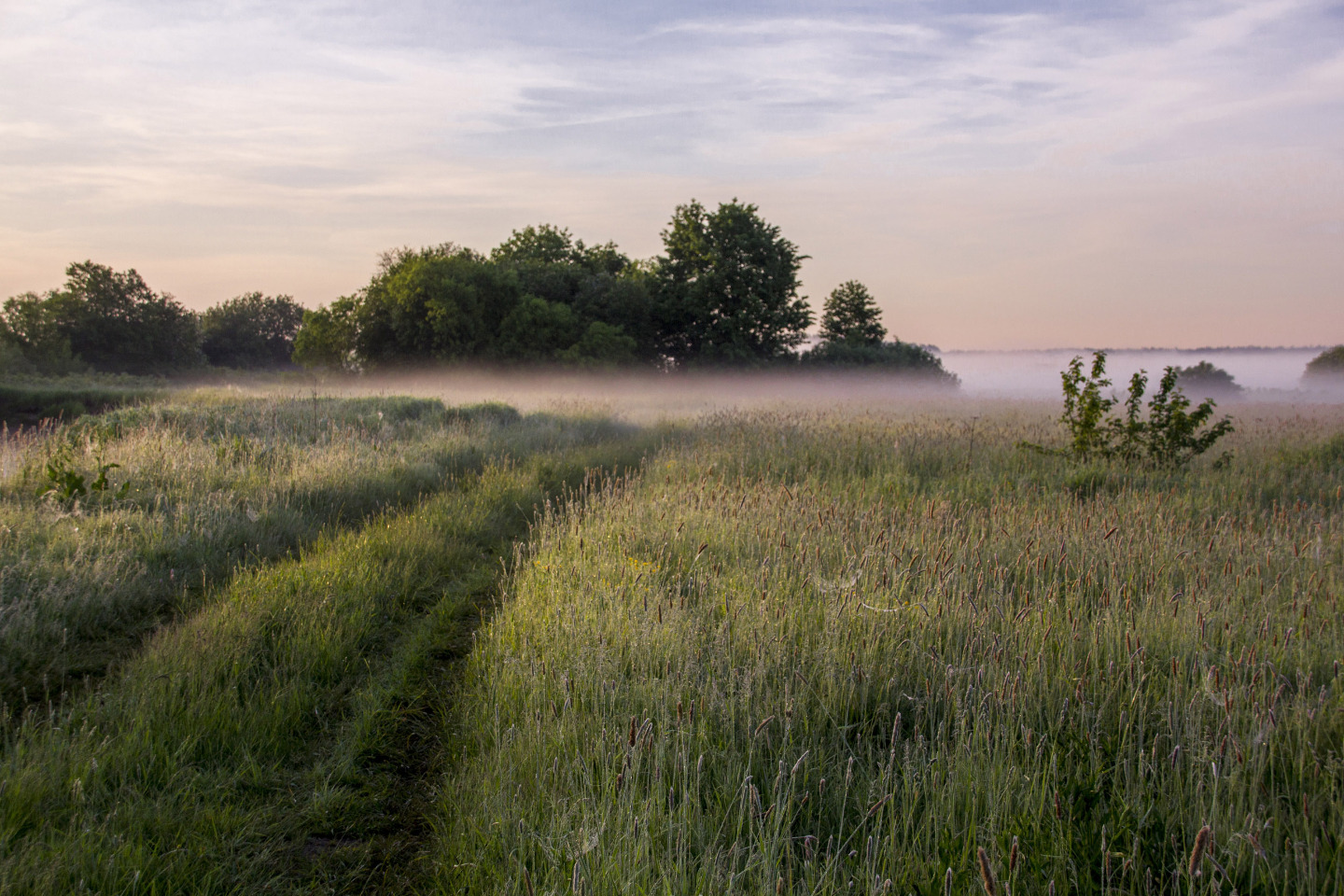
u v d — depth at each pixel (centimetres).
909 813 300
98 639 534
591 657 451
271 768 378
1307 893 262
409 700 466
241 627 509
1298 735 351
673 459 1245
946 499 886
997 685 392
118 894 279
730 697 393
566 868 280
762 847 285
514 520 951
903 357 5716
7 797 318
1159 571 608
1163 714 374
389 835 339
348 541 745
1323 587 569
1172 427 1181
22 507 774
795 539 705
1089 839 288
